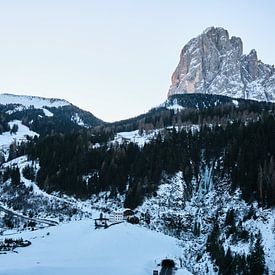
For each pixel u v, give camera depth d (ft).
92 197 598.75
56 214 544.21
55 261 360.89
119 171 619.26
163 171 612.29
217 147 647.56
